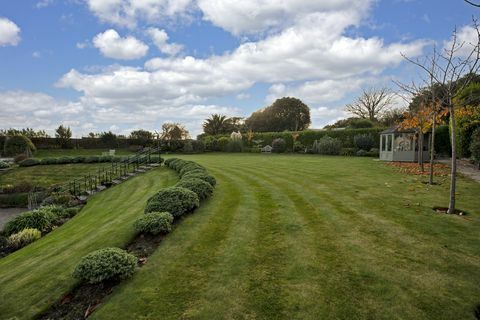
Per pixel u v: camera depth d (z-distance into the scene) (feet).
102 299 10.70
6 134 89.30
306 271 11.54
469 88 40.40
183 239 15.60
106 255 12.01
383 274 11.03
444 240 14.05
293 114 188.75
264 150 98.27
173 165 48.91
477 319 8.41
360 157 69.15
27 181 58.13
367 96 136.56
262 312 9.18
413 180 30.99
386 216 18.02
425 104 44.21
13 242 24.38
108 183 47.65
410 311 8.83
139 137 111.75
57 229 28.14
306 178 33.96
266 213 19.74
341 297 9.70
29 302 11.05
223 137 109.40
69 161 69.15
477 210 18.90
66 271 13.32
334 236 15.03
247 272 11.74
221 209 21.09
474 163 43.62
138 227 16.16
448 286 10.11
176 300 10.09
